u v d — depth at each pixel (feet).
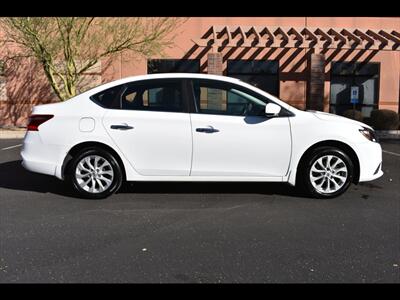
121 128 20.10
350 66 61.72
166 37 59.41
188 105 20.36
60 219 17.71
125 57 59.11
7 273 12.69
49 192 21.88
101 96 20.57
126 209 19.12
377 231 16.51
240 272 12.85
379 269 13.10
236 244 15.10
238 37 56.70
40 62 55.52
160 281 12.25
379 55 61.72
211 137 20.08
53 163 20.30
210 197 21.11
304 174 20.68
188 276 12.58
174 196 21.25
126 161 20.25
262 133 20.22
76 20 51.16
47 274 12.65
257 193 21.88
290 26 60.34
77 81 56.75
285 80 61.31
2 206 19.47
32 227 16.72
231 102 20.54
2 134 50.31
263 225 17.13
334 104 62.34
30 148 20.51
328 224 17.29
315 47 53.36
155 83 20.58
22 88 60.64
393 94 62.23
